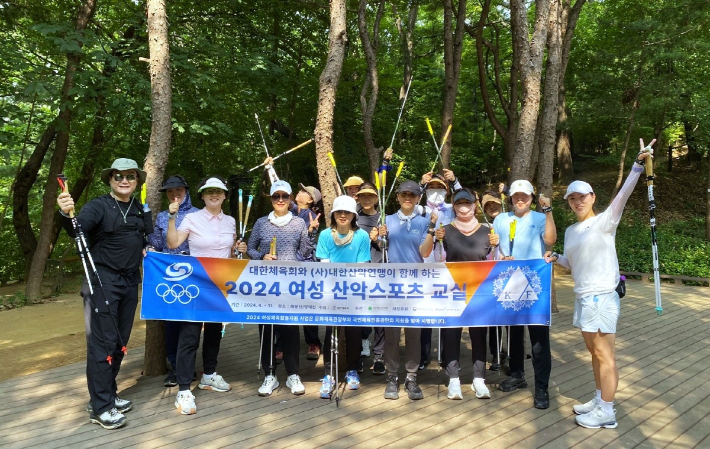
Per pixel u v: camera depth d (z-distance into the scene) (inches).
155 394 154.3
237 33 405.7
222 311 149.8
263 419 136.2
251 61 358.9
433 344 212.1
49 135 421.1
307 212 191.9
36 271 339.6
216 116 407.8
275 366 161.9
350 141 482.6
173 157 447.5
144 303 146.0
